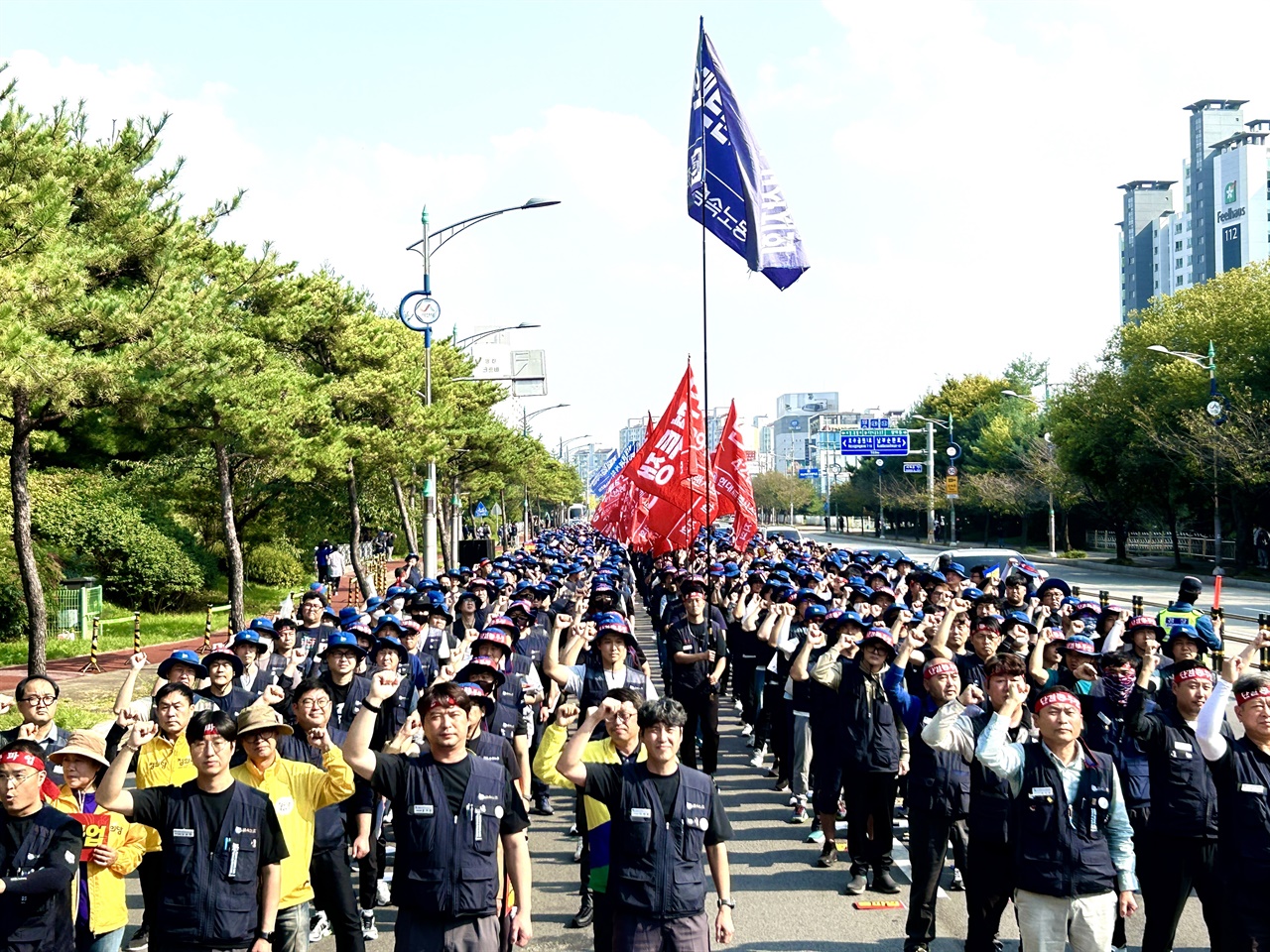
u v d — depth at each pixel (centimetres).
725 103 1652
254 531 3553
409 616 1265
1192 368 4534
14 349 1286
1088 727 779
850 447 7725
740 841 1013
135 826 620
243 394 1953
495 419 4622
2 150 1424
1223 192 14725
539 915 830
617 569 2311
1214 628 1225
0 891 521
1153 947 662
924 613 1274
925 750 723
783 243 1669
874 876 869
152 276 1748
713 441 12356
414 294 2969
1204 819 646
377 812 808
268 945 549
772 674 1240
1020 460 6825
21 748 542
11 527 2480
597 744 614
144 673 2041
